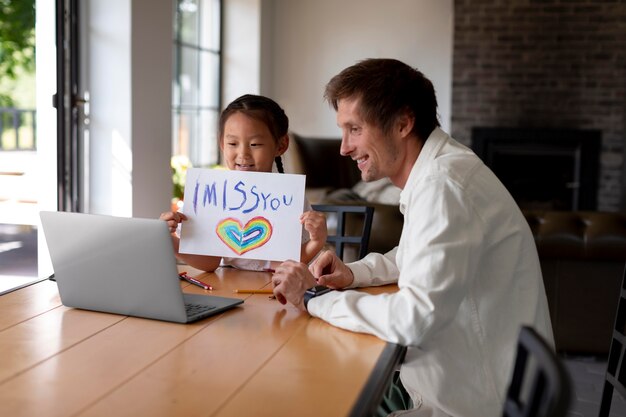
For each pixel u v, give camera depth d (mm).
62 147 3932
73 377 1132
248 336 1360
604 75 7090
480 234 1396
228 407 1017
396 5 7410
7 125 5473
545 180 7324
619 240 3443
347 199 5188
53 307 1563
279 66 7633
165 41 4527
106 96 4152
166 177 4609
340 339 1348
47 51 3875
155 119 4434
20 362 1201
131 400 1039
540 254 3523
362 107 1493
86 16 4121
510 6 7137
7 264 4652
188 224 1700
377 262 1828
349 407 1024
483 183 1453
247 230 1678
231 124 1953
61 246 1504
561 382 795
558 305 3604
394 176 1582
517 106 7227
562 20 7090
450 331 1475
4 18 5551
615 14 7020
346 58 7527
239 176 1690
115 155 4164
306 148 6727
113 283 1469
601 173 7195
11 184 4504
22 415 984
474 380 1483
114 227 1431
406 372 1531
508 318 1495
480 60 7223
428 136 1547
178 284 1407
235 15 7109
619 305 1938
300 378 1138
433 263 1342
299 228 1665
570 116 7172
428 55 7410
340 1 7484
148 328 1406
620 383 1854
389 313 1334
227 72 7180
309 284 1521
